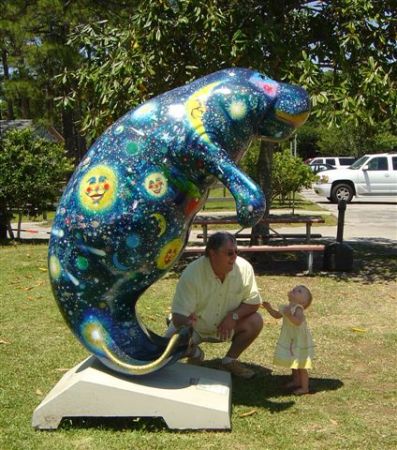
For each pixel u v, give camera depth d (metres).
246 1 9.12
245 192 3.79
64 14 20.20
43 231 16.45
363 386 4.86
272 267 9.84
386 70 8.88
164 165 3.87
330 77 8.77
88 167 3.95
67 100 9.79
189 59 9.02
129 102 8.86
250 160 20.34
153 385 4.10
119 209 3.83
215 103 3.94
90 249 3.90
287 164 20.41
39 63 21.77
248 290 4.74
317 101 8.25
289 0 9.41
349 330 6.32
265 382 4.92
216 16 8.31
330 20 9.47
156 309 7.17
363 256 10.87
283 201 22.47
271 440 3.87
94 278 3.96
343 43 8.71
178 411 3.95
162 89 9.21
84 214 3.87
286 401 4.54
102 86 9.00
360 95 8.47
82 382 3.97
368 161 23.89
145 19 8.69
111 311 4.06
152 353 4.11
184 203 3.96
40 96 22.16
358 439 3.90
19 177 13.17
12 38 21.59
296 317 4.56
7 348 5.74
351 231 14.99
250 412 4.28
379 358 5.52
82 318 4.05
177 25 8.54
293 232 14.66
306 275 9.16
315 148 62.19
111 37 9.51
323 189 24.00
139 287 4.08
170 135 3.87
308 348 4.64
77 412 3.98
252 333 4.86
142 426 4.02
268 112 4.09
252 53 8.48
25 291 8.12
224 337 4.72
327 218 17.98
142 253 3.91
